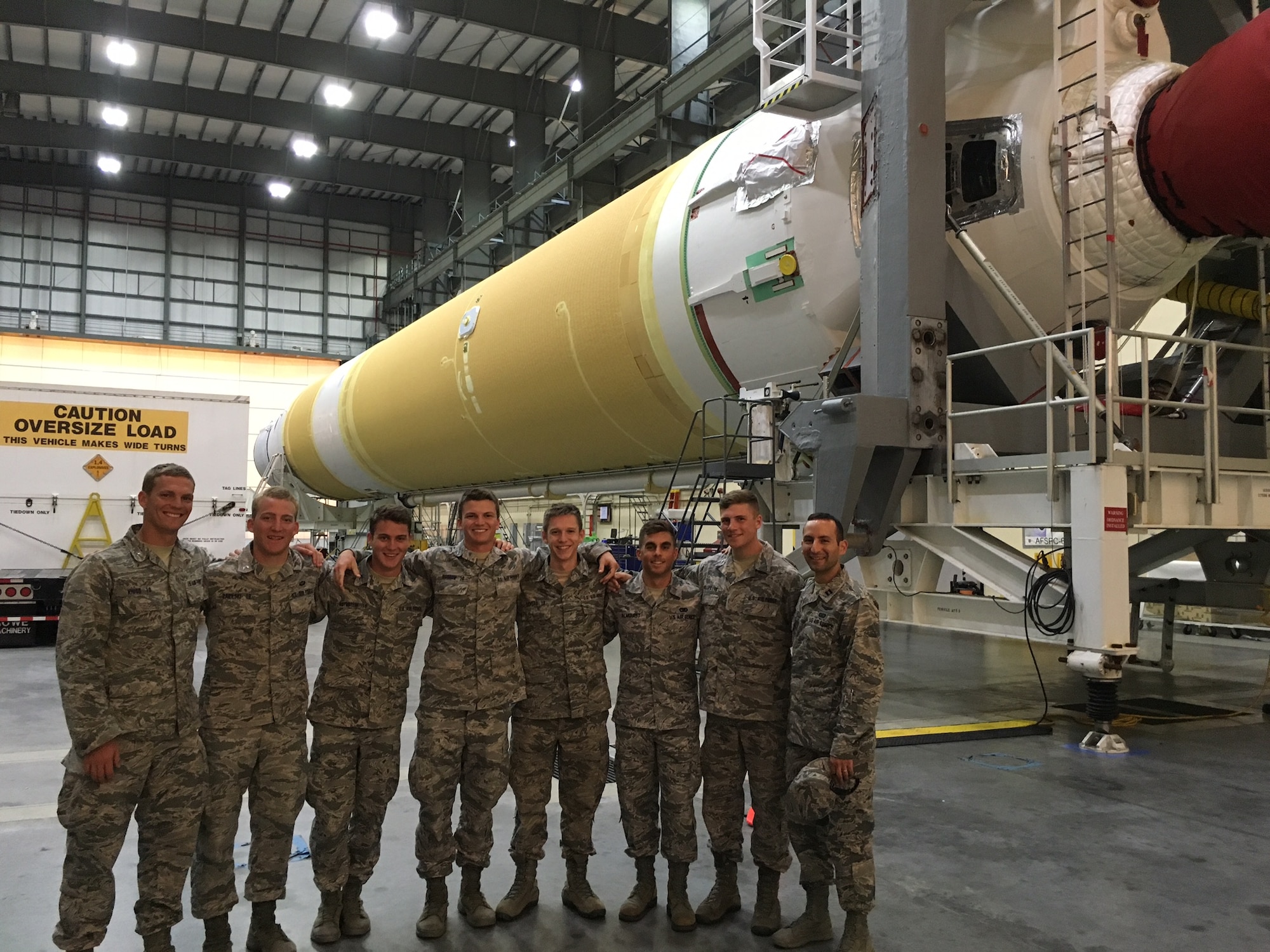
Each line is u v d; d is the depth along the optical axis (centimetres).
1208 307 813
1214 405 641
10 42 2573
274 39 2367
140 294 3588
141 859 318
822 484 641
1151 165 636
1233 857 423
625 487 1141
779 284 738
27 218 3441
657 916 371
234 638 334
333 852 343
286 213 3816
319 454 1808
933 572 742
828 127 723
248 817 491
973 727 698
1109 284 580
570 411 1025
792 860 432
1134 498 604
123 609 309
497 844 452
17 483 1169
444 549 374
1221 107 586
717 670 362
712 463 739
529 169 2603
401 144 2925
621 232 916
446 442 1330
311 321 3841
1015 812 491
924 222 631
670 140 2005
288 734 340
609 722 749
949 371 633
